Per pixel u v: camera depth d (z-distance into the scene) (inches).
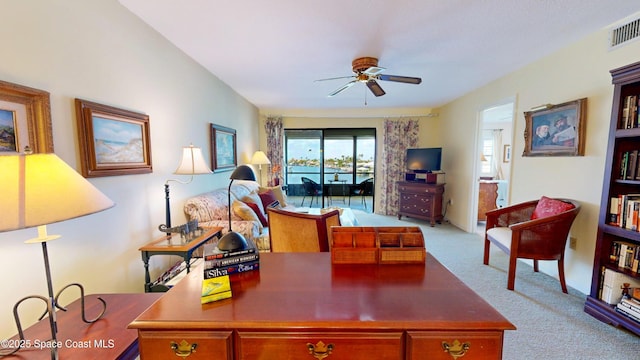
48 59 54.7
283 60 113.3
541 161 111.6
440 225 191.0
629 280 74.3
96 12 66.1
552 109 103.6
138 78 81.0
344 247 48.8
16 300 49.6
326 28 85.0
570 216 89.1
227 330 32.4
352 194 254.8
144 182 84.5
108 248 70.4
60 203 33.8
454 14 76.6
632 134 68.7
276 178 220.7
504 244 101.6
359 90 162.4
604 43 85.7
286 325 32.0
